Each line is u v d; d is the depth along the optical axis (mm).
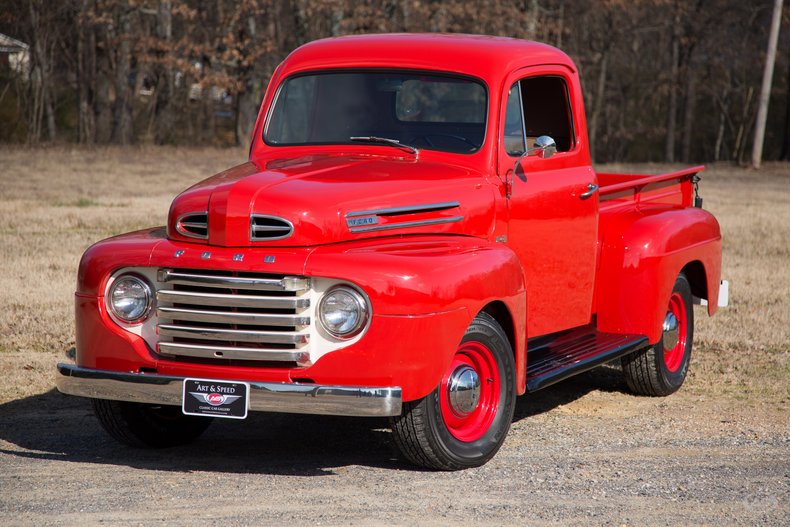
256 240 5359
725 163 41188
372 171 5973
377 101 6633
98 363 5586
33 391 7516
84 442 6363
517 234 6426
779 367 8688
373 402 5129
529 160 6574
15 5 44312
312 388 5145
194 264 5352
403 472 5715
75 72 46531
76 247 13750
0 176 25094
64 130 50438
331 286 5227
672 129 55781
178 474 5660
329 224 5422
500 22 39781
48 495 5211
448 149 6375
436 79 6523
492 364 5844
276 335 5238
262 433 6672
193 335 5375
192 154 36438
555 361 6691
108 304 5574
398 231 5719
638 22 51594
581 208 6996
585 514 5023
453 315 5375
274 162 6363
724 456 6180
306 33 39375
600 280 7484
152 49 41875
